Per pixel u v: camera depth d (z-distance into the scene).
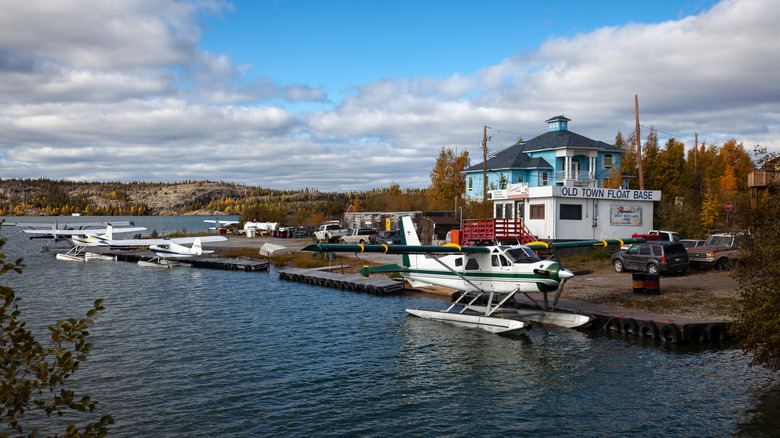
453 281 20.50
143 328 19.11
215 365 14.59
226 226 84.12
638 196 35.09
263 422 10.71
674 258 24.53
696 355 14.65
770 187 11.94
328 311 22.44
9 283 31.30
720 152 65.62
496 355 15.37
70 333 5.07
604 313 18.17
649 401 11.43
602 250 33.69
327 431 10.28
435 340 17.27
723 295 19.88
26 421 10.80
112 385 12.93
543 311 19.03
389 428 10.40
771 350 10.55
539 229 33.94
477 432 10.16
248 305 23.97
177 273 37.25
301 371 14.06
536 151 51.34
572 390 12.27
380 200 76.81
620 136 66.69
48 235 56.34
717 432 9.82
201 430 10.32
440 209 59.84
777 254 10.24
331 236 53.81
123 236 82.44
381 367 14.39
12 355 4.61
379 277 30.81
